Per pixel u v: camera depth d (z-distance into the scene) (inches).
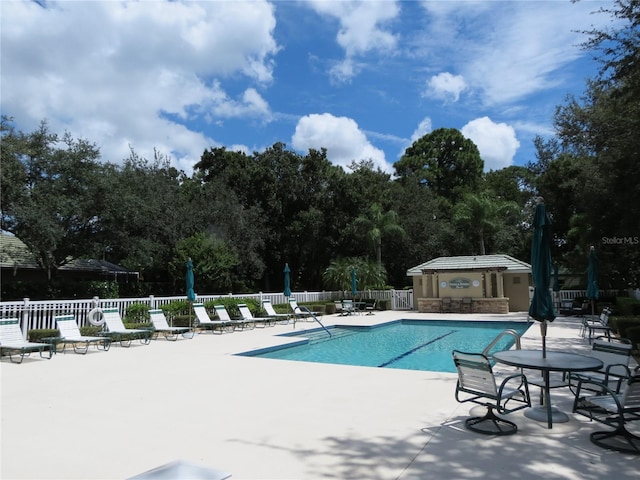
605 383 221.1
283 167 1418.6
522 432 201.9
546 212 250.5
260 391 285.7
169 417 228.2
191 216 1093.1
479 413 232.2
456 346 576.4
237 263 1063.6
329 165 1537.9
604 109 688.4
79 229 850.8
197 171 1540.4
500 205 1389.0
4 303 486.3
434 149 2122.3
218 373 347.3
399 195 1537.9
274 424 215.5
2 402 260.4
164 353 454.3
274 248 1393.9
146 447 185.2
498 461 167.6
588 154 892.6
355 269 1128.8
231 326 710.5
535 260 243.0
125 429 209.2
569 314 857.5
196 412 237.3
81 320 565.3
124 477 155.6
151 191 1016.9
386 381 315.3
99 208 817.5
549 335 573.0
